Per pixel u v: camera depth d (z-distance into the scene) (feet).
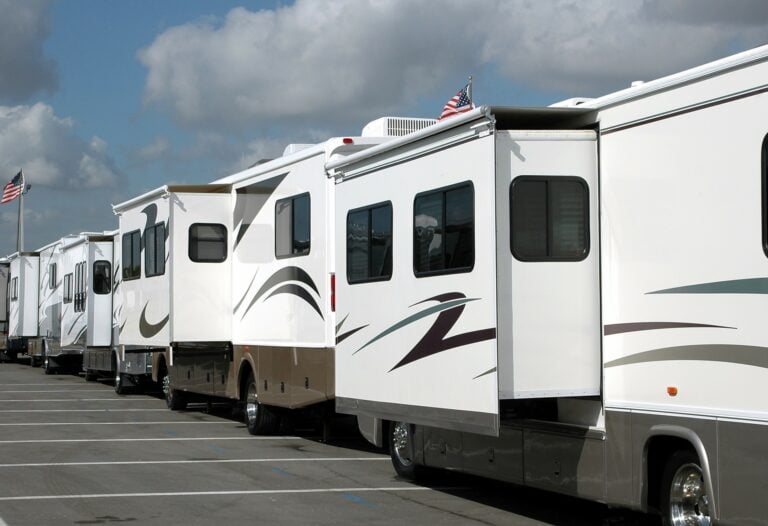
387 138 43.16
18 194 160.56
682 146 23.82
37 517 29.99
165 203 55.21
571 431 27.20
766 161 21.57
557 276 27.09
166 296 55.42
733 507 22.00
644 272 24.97
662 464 24.82
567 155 27.14
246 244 51.16
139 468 39.37
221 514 30.55
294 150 48.65
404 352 32.42
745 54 22.03
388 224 33.63
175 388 61.00
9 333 120.98
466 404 28.40
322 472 38.63
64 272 93.35
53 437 49.06
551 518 30.19
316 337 42.52
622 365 25.68
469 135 28.32
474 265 27.99
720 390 22.49
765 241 21.52
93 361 85.35
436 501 32.89
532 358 26.91
